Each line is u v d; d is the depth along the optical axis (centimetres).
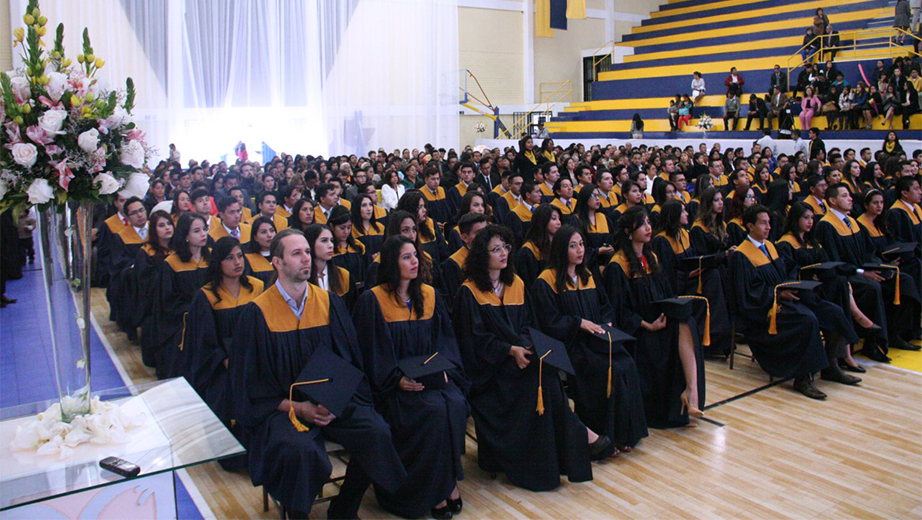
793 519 344
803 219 591
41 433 241
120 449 238
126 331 670
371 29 1744
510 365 392
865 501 361
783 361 525
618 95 2120
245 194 847
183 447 240
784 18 2072
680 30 2275
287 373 334
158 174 1006
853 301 578
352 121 1744
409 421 347
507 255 409
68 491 212
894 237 663
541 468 380
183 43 1520
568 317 434
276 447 308
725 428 459
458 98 1900
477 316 407
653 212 721
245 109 1619
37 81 247
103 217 840
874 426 458
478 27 2103
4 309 807
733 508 357
